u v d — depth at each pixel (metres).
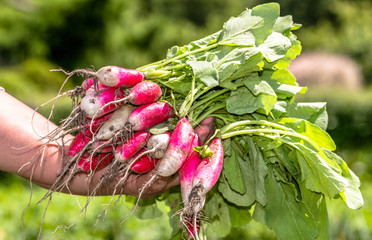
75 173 1.98
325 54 19.06
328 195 1.96
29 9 15.28
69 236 3.86
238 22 2.11
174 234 2.42
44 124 2.02
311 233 2.15
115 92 1.91
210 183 1.82
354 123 9.33
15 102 2.02
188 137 1.86
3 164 1.93
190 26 24.78
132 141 1.90
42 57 15.34
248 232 3.86
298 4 22.98
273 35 2.07
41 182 2.00
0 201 4.61
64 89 8.95
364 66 18.97
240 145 2.16
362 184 5.51
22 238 3.78
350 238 3.42
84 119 1.91
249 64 1.94
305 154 1.99
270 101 1.95
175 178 2.06
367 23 22.06
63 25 15.56
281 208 2.22
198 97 2.06
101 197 4.23
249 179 2.17
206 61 1.94
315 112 2.20
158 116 1.92
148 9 23.64
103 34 16.42
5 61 15.12
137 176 1.98
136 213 2.66
